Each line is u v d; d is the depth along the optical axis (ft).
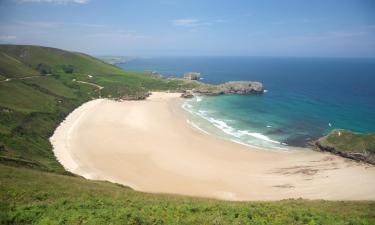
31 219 64.75
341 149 224.12
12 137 208.33
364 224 73.92
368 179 182.19
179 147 241.14
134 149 234.79
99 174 188.44
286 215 77.15
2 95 308.40
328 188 171.83
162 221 67.00
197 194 165.78
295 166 205.98
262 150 238.27
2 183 96.32
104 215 67.77
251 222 69.36
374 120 334.85
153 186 174.40
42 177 120.37
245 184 179.11
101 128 292.81
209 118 347.15
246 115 365.40
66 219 64.64
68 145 241.76
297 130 298.35
